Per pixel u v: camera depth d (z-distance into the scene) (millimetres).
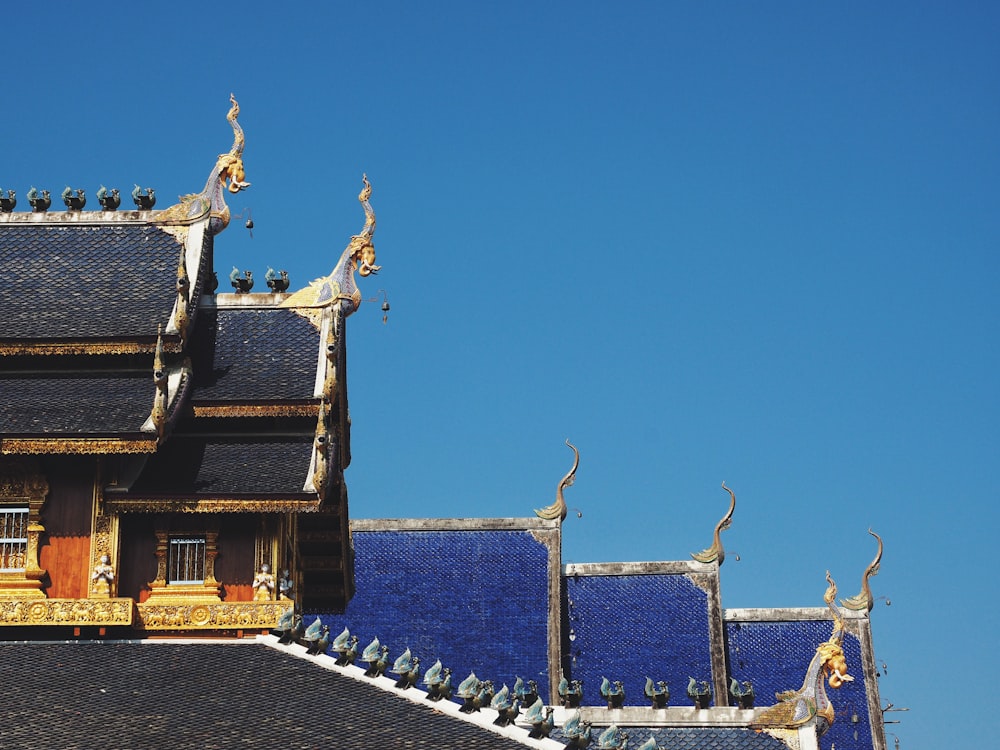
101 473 53281
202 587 52906
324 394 55344
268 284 59938
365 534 77938
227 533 53625
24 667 48906
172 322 55594
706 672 74688
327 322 58406
